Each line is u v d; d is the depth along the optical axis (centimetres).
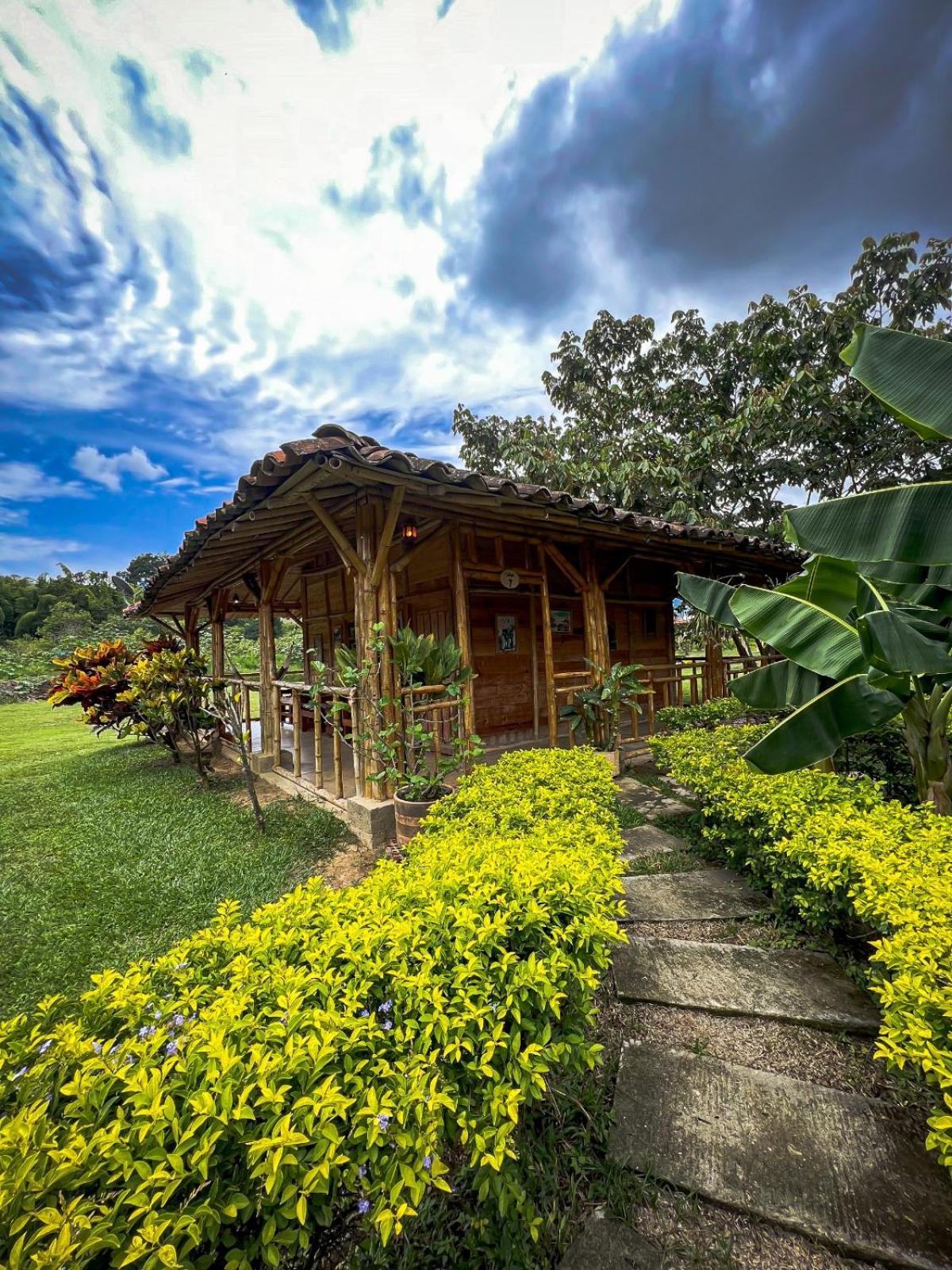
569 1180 161
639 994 236
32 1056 132
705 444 1087
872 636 264
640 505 1134
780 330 1137
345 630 823
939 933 180
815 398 1004
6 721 1444
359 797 460
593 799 322
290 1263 129
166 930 319
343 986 153
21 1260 88
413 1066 130
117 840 468
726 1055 206
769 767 298
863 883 230
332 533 441
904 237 986
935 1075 148
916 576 309
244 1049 127
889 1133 173
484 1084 142
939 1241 144
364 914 183
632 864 362
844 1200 154
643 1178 162
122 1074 117
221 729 771
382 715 443
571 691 632
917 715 351
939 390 281
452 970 158
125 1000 146
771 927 285
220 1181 109
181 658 717
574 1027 166
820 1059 203
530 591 718
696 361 1305
